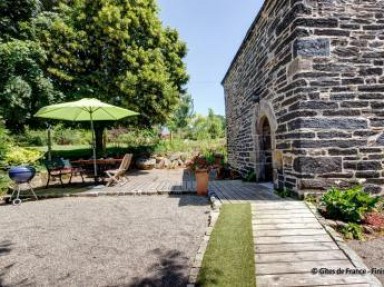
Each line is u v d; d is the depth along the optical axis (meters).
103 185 8.37
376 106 5.36
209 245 3.43
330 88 5.32
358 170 5.28
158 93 12.52
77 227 4.62
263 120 7.99
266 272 2.79
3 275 3.01
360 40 5.40
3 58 9.54
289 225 4.07
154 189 7.43
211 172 11.76
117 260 3.31
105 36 11.77
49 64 11.37
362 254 3.43
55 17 12.23
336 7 5.40
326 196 4.66
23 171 6.51
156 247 3.67
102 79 11.70
